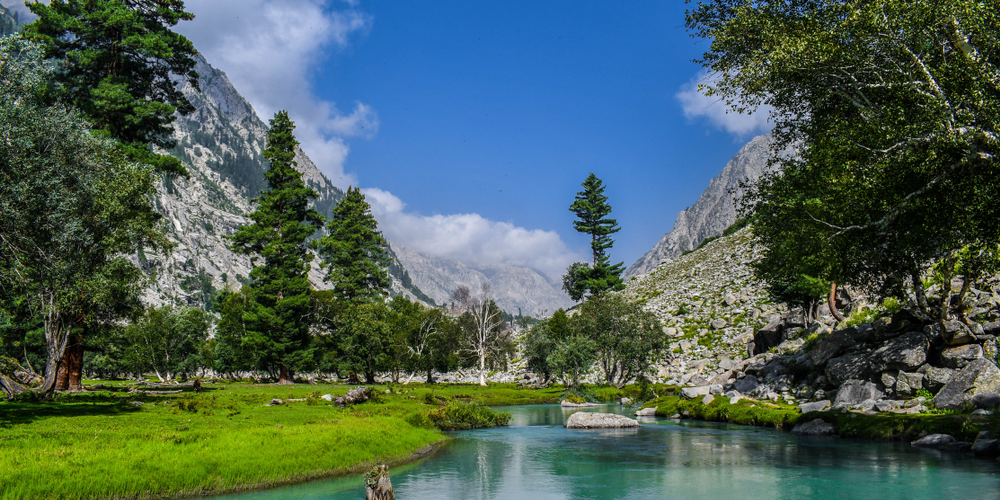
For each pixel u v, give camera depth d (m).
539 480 19.89
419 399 46.41
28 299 27.58
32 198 23.42
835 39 20.16
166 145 47.09
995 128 17.48
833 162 23.31
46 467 13.79
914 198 20.81
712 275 108.50
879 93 21.58
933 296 33.38
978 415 24.09
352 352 75.75
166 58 44.62
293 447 19.86
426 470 21.95
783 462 22.08
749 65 21.33
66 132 25.78
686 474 20.50
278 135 73.94
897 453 22.83
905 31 18.89
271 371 74.56
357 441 22.70
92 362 105.88
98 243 28.53
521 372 99.50
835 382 34.16
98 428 19.83
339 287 90.69
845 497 16.27
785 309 75.62
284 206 73.31
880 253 25.64
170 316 87.25
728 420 38.31
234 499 16.16
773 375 42.31
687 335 79.75
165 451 16.88
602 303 68.06
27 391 29.45
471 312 95.88
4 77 24.16
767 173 28.77
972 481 17.62
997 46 18.03
